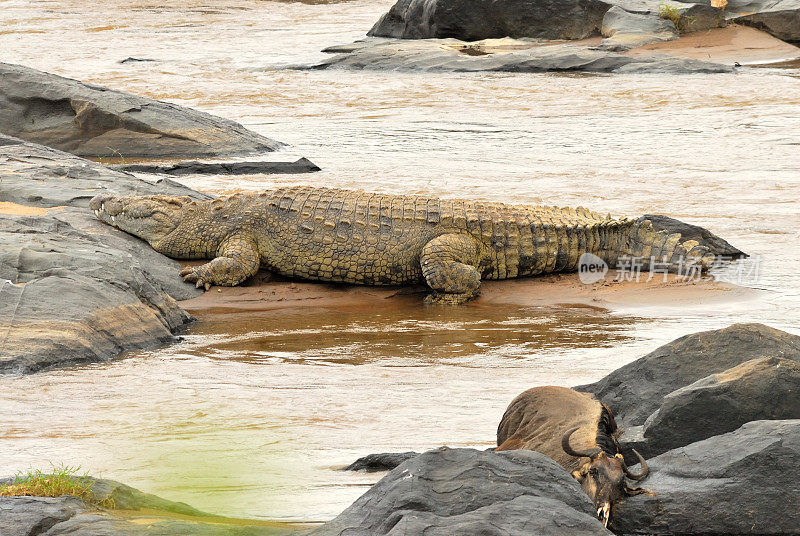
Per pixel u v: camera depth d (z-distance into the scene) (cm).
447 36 16175
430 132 9900
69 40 18188
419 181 7475
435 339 4328
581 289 5078
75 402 3447
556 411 2647
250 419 3253
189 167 8012
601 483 2314
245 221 5194
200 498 2459
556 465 2233
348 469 2727
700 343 2970
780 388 2584
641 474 2400
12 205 5428
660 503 2319
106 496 2281
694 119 10262
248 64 15262
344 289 5138
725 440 2428
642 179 7531
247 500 2450
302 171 7962
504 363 3944
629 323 4519
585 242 5331
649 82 12700
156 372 3841
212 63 15412
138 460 2800
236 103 12069
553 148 8906
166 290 4941
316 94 12581
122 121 8881
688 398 2608
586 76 13412
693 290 4988
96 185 5859
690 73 13275
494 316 4706
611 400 2948
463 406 3400
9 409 3356
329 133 9950
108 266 4525
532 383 3662
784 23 15462
